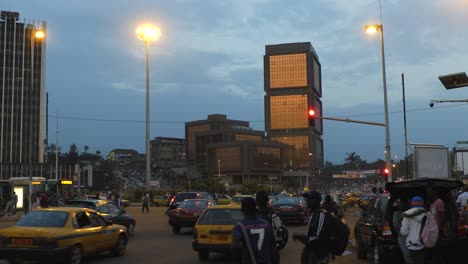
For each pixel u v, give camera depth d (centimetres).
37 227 1277
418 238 934
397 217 1038
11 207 3497
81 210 1392
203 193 3216
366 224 1341
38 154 12344
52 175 13225
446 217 1100
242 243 618
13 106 12206
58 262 1321
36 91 12475
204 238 1380
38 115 12494
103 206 2036
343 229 727
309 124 3134
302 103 18638
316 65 19250
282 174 19462
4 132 12025
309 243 728
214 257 1504
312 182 19812
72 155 17938
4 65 12119
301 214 2688
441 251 1092
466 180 3966
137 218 3469
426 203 1120
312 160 19438
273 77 18862
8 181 4056
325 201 1334
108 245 1459
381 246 1161
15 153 12088
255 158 19450
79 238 1310
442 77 1592
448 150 2634
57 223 1300
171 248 1738
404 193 1160
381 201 1296
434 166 2602
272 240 628
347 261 1391
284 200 2814
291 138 19350
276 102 19025
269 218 807
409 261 982
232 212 1412
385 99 3253
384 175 3206
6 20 12325
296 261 1406
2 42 12138
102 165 17988
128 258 1485
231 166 19900
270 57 18912
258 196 811
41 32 4378
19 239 1239
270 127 19488
